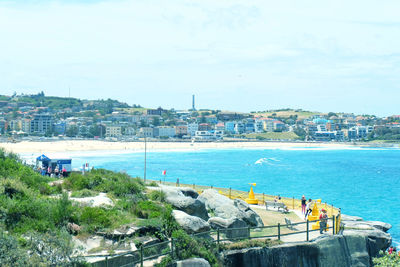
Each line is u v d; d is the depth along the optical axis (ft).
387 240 101.24
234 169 443.73
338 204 219.41
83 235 68.18
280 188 287.28
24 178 95.45
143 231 71.72
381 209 204.74
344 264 86.74
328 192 268.21
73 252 59.88
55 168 149.18
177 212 81.97
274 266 77.92
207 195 107.55
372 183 324.39
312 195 252.83
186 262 65.62
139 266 62.59
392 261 74.08
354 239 91.20
